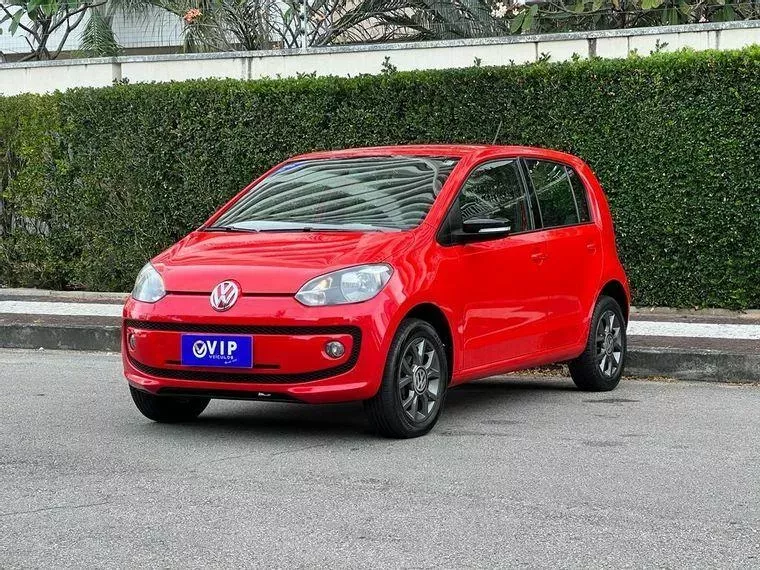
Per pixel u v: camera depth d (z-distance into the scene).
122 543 5.16
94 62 16.03
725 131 12.28
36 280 15.73
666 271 12.68
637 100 12.52
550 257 8.77
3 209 15.82
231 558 4.95
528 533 5.31
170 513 5.63
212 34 15.79
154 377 7.36
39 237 15.55
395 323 7.14
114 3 18.56
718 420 8.12
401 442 7.29
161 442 7.31
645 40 13.72
